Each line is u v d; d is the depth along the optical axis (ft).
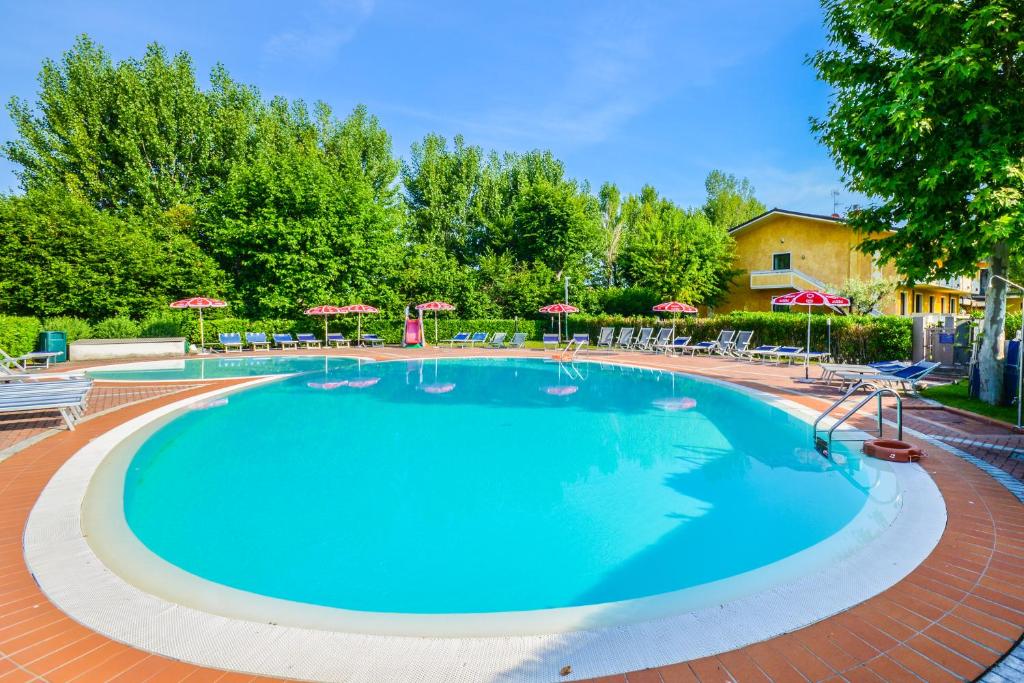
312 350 75.46
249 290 86.28
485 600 9.93
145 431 23.52
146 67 91.25
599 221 133.69
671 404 32.17
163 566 11.21
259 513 14.74
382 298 93.04
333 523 14.03
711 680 6.86
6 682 6.89
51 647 7.74
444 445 22.27
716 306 104.42
